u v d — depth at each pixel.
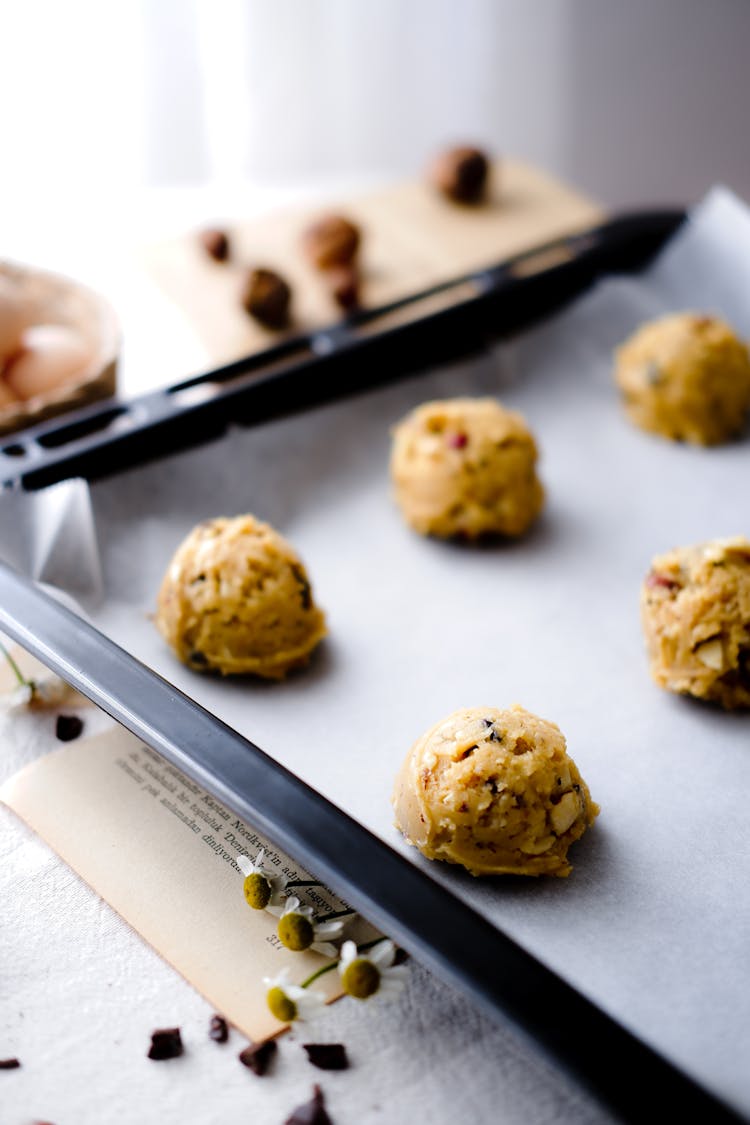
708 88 0.87
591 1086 0.34
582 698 0.47
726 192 0.61
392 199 0.71
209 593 0.47
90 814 0.43
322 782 0.44
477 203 0.71
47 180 0.76
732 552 0.47
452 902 0.37
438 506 0.52
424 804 0.41
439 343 0.57
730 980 0.39
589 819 0.42
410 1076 0.38
